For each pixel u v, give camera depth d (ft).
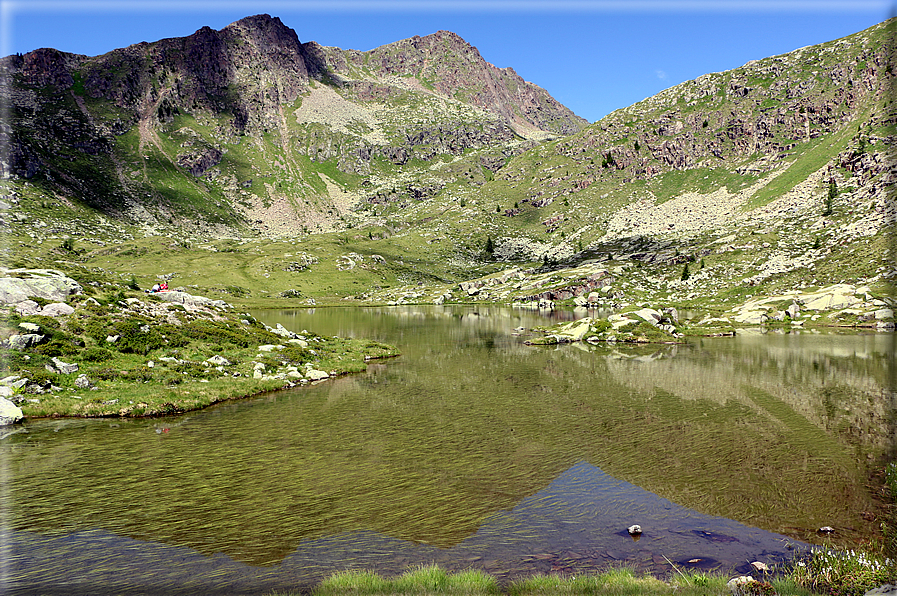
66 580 44.39
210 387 119.75
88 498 61.93
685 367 167.12
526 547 50.83
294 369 147.02
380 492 64.90
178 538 52.42
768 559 47.83
